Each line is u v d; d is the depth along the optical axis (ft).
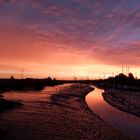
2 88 241.76
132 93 265.54
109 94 243.81
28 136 60.29
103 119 94.53
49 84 435.53
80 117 94.27
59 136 62.54
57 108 115.65
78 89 322.96
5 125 71.15
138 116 104.68
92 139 62.28
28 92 218.18
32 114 93.25
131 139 65.00
